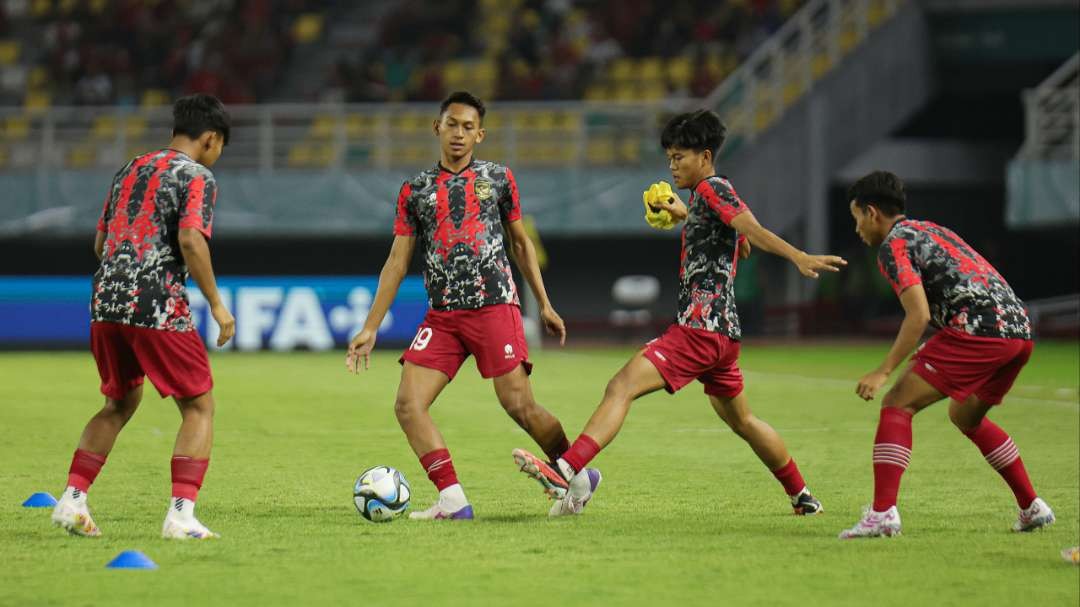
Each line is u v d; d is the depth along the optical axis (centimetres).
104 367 2211
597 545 2138
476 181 2438
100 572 1912
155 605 1719
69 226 9525
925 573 1920
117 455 3431
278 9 11962
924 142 10306
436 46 11269
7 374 6419
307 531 2267
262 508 2553
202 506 2581
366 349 2420
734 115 9756
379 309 2436
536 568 1950
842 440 3791
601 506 2588
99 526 2330
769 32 10638
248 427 4150
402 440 3806
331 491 2811
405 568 1948
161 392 2172
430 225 2427
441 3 11681
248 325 8331
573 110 9562
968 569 1947
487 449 3578
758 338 9662
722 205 2330
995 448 2283
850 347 8675
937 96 10344
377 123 10688
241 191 9525
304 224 9544
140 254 2159
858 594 1786
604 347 9100
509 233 2528
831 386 5684
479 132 2461
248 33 11656
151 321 2150
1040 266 10500
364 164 10200
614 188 9494
